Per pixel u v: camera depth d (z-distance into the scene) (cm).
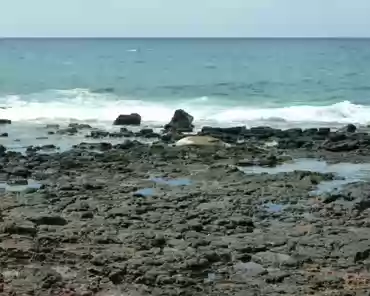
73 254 1012
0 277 916
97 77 4675
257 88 4056
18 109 2981
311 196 1407
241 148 1966
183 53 8731
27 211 1232
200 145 1997
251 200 1357
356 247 1068
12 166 1658
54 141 2170
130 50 9838
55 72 5025
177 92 3788
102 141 2180
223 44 14362
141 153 1881
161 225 1168
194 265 972
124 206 1283
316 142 2142
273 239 1109
